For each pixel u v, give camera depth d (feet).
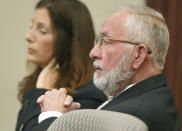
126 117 7.42
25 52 30.81
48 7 17.20
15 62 30.71
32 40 17.25
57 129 7.55
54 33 17.06
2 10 31.24
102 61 12.08
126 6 12.28
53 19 17.06
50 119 12.18
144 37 11.71
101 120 7.38
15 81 30.60
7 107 30.53
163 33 11.93
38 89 16.20
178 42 26.50
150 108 10.43
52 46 17.10
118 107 10.41
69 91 15.97
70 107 12.92
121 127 7.17
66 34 17.10
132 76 11.89
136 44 11.71
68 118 7.61
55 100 12.97
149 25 11.78
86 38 17.24
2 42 30.83
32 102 15.71
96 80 12.23
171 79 26.48
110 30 12.03
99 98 15.71
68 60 16.97
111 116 7.43
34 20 17.43
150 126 10.21
